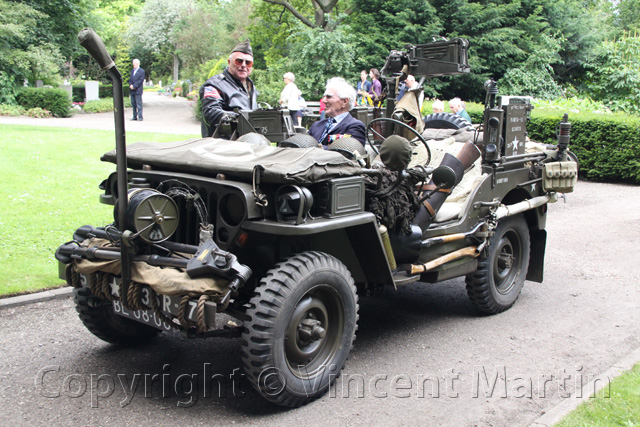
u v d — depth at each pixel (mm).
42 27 25984
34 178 9172
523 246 5426
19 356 4148
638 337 4672
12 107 21984
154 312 3416
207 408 3477
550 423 3230
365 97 15367
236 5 41531
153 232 3299
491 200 4887
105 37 43156
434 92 20234
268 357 3219
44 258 5953
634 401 3479
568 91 22734
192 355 4246
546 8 22516
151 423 3291
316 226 3268
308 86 21266
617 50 23500
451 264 4602
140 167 3891
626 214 9578
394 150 3820
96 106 25719
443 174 4348
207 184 3441
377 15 21891
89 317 4062
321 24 24984
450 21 21391
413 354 4301
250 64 5383
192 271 3131
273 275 3309
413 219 4309
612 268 6633
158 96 44875
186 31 41875
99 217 7406
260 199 3225
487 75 21094
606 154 12742
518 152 5133
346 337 3693
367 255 3910
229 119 4855
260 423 3307
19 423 3262
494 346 4461
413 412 3453
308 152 3541
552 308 5367
